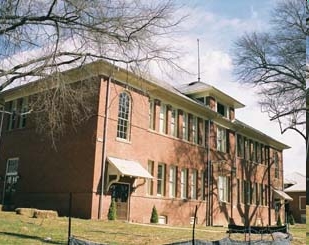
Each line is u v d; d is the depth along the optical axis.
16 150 27.59
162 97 28.12
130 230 16.19
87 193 22.06
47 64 16.70
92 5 16.31
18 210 18.86
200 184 31.28
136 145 25.19
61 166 24.00
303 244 15.22
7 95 28.75
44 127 23.69
